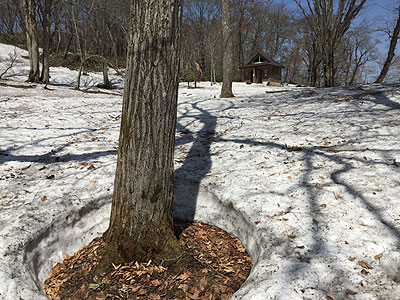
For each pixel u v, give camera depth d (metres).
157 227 2.93
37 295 2.35
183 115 8.23
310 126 6.14
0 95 10.24
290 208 3.37
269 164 4.62
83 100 10.74
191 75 28.86
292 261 2.53
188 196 4.17
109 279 2.78
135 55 2.58
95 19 28.09
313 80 33.31
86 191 3.92
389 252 2.53
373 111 6.46
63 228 3.37
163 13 2.51
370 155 4.32
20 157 4.98
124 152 2.78
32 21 15.32
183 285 2.67
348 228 2.91
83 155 5.22
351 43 36.19
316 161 4.47
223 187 4.02
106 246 2.99
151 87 2.62
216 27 34.78
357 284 2.26
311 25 22.45
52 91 12.60
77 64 26.36
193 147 5.76
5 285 2.33
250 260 3.04
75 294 2.67
